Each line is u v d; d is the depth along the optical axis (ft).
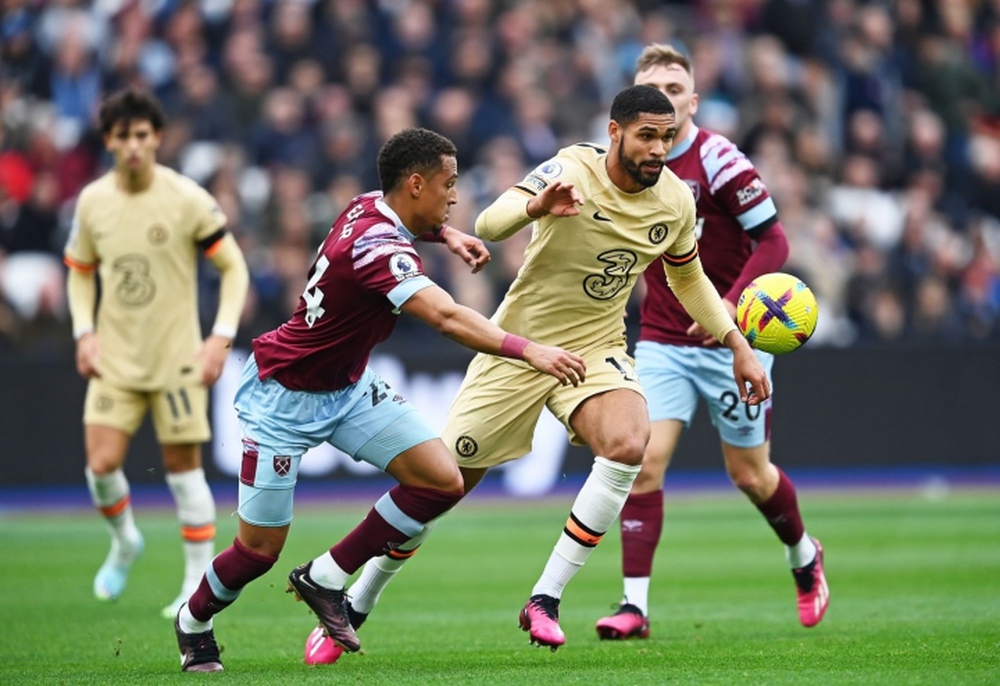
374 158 187.32
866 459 181.88
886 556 122.01
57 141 193.88
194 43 197.88
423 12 201.98
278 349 65.10
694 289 74.23
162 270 96.78
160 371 96.58
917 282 192.44
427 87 196.75
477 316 61.77
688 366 85.66
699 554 128.06
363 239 62.75
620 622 79.66
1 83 198.49
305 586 66.49
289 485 65.57
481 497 179.73
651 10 216.95
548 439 179.52
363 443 66.08
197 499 96.02
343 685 60.49
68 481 170.19
